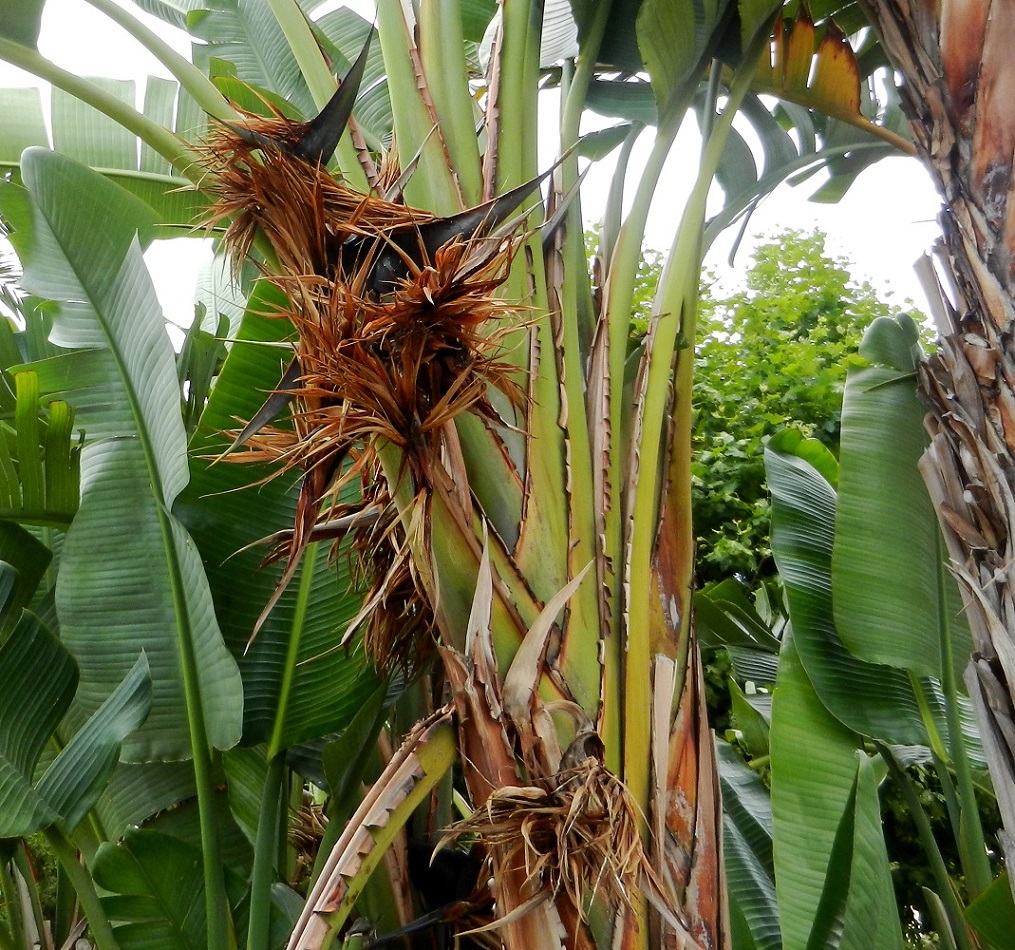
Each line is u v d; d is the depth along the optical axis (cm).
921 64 220
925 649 258
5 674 223
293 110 276
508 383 172
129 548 236
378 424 154
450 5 196
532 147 198
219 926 219
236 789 271
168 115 321
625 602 180
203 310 280
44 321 305
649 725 177
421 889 236
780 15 254
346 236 161
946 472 216
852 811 225
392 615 187
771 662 372
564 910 154
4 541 243
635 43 238
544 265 191
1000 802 202
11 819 208
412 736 162
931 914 271
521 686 158
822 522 296
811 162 295
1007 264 206
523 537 170
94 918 219
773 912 274
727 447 549
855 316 625
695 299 218
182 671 231
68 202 237
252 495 236
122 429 239
